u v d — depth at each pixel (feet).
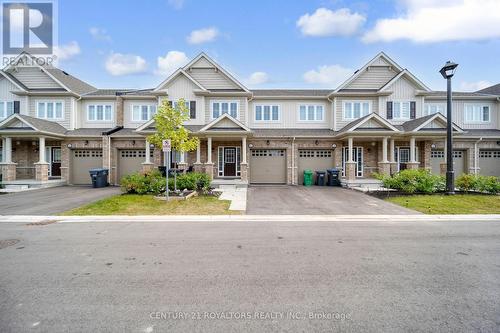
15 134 52.65
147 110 63.36
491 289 12.89
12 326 9.89
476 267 15.52
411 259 16.70
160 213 30.25
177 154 59.06
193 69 62.80
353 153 60.75
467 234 22.43
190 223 26.27
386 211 31.53
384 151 53.98
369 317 10.57
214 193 44.98
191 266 15.55
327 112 64.18
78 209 31.91
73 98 61.93
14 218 27.94
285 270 14.99
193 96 60.34
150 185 42.39
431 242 20.20
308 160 60.49
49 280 13.73
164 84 59.93
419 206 33.86
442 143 60.90
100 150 60.23
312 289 12.82
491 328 9.89
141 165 60.29
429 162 60.13
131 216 28.81
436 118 53.88
